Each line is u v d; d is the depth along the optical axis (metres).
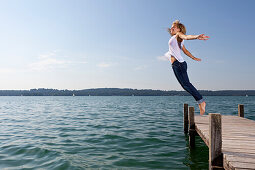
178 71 3.50
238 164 3.17
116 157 6.99
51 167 5.97
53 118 19.03
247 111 26.05
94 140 9.57
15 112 27.06
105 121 16.53
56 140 9.56
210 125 3.80
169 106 41.28
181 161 6.69
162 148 8.28
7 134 11.14
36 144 8.75
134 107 37.81
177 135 10.86
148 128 12.98
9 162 6.42
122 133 11.26
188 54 3.89
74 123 15.40
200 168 6.04
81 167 5.99
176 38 3.45
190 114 8.62
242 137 5.33
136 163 6.40
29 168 5.89
